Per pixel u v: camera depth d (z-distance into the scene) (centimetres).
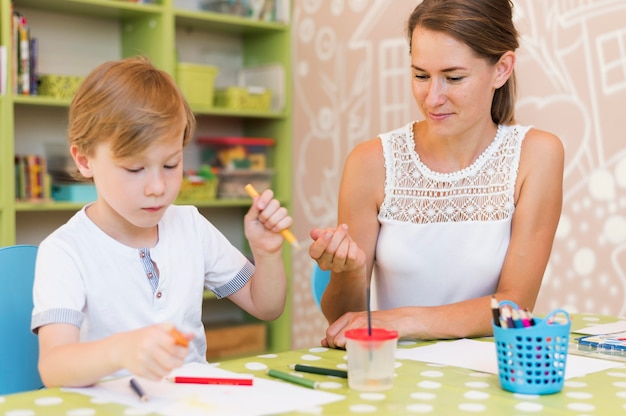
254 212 124
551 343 88
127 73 105
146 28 298
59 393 88
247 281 134
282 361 107
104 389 90
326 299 143
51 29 290
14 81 257
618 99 230
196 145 328
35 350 125
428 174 150
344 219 154
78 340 103
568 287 245
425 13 132
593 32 235
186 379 93
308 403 84
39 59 287
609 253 234
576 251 243
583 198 240
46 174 269
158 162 103
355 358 90
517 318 91
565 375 99
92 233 115
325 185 319
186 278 123
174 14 293
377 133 297
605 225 235
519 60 255
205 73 302
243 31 338
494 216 146
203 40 336
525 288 139
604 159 234
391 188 152
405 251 149
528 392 89
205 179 304
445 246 148
